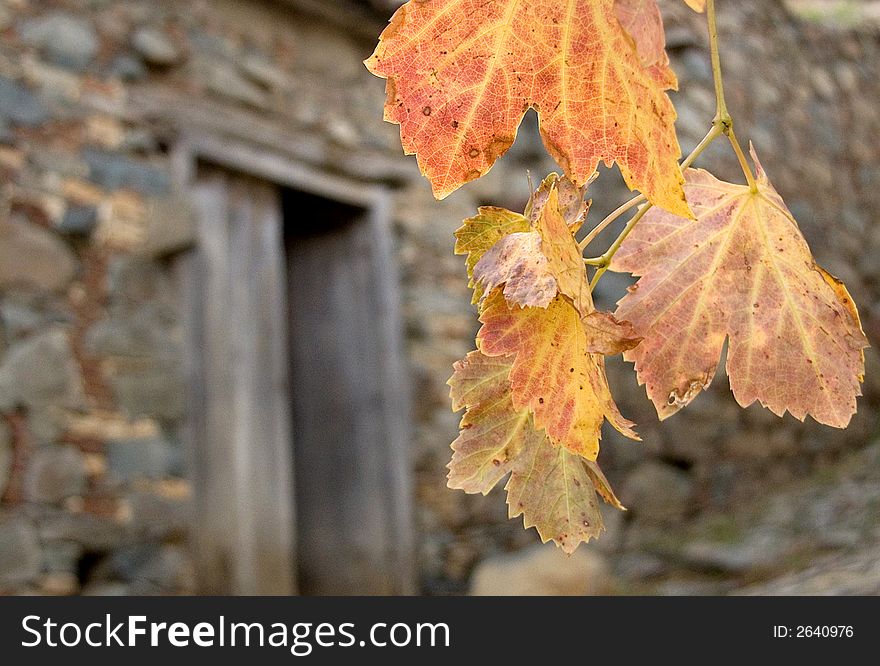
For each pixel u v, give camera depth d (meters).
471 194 5.36
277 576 4.05
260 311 4.29
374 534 4.63
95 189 3.72
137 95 3.96
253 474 4.06
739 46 5.84
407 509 4.59
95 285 3.64
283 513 4.15
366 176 4.91
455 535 4.80
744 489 5.34
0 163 3.47
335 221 5.02
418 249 5.07
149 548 3.58
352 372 4.84
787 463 5.66
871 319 6.19
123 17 4.00
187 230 3.97
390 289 4.84
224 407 4.02
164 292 3.87
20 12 3.66
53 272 3.52
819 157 6.27
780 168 5.79
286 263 5.18
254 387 4.18
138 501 3.58
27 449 3.32
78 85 3.77
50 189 3.59
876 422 6.00
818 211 6.03
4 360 3.32
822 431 5.86
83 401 3.50
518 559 4.57
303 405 4.97
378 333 4.79
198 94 4.22
